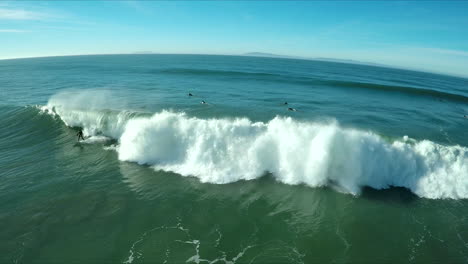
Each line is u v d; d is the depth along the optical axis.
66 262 6.77
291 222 8.65
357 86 32.97
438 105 24.12
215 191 10.34
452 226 8.71
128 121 13.45
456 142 14.09
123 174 11.39
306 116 17.84
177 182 10.88
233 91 26.59
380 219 8.96
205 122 12.75
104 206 9.12
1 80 37.44
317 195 10.25
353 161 11.32
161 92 24.72
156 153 12.72
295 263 6.95
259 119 16.59
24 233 7.67
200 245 7.50
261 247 7.51
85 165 12.10
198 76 39.03
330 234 8.15
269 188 10.64
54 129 16.00
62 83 32.06
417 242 7.93
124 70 49.72
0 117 17.28
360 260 7.15
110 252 7.15
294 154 11.68
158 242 7.57
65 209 8.86
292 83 34.19
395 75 73.25
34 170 11.52
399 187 11.00
